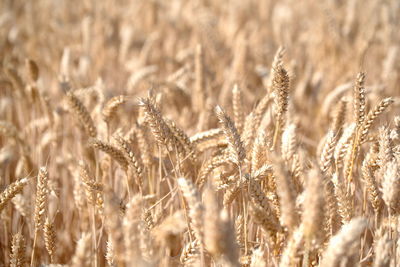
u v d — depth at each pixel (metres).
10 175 1.77
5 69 1.87
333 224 1.37
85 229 1.57
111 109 1.54
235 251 1.18
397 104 1.89
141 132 1.51
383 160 1.38
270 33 3.68
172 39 3.25
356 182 1.54
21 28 3.39
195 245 1.34
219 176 1.43
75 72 2.33
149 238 1.28
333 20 2.78
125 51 2.79
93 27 3.17
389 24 2.93
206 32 2.80
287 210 1.25
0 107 1.99
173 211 1.57
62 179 1.76
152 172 1.56
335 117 1.60
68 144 1.85
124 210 1.35
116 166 1.65
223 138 1.49
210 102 1.80
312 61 2.80
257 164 1.41
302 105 2.09
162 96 1.64
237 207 1.50
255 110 1.57
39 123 1.79
